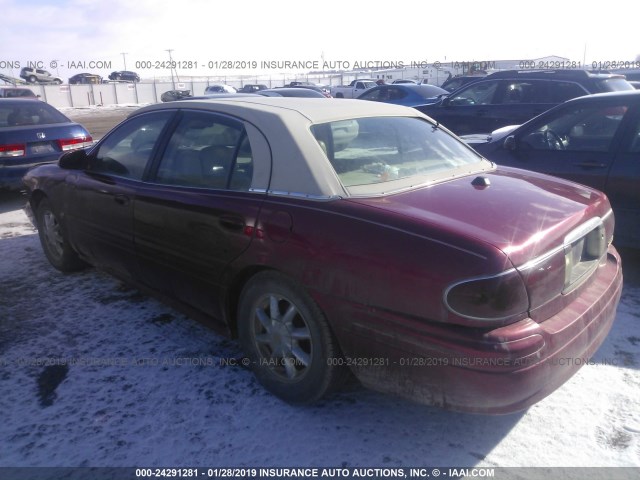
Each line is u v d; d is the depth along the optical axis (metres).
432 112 10.68
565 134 5.23
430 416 2.89
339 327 2.58
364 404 2.99
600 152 4.82
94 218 4.08
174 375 3.29
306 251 2.64
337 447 2.67
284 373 2.98
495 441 2.70
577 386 3.12
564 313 2.54
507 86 9.73
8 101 8.18
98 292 4.54
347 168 2.94
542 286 2.37
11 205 8.11
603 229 2.97
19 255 5.56
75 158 4.29
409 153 3.33
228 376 3.28
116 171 3.96
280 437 2.74
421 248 2.35
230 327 3.22
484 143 5.77
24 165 7.68
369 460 2.58
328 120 3.18
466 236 2.33
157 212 3.44
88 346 3.64
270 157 2.95
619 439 2.69
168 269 3.47
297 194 2.80
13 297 4.46
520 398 2.28
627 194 4.62
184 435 2.76
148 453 2.63
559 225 2.58
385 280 2.39
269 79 51.84
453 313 2.25
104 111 36.44
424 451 2.64
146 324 3.96
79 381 3.23
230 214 2.97
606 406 2.94
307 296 2.70
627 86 9.27
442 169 3.31
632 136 4.68
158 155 3.61
